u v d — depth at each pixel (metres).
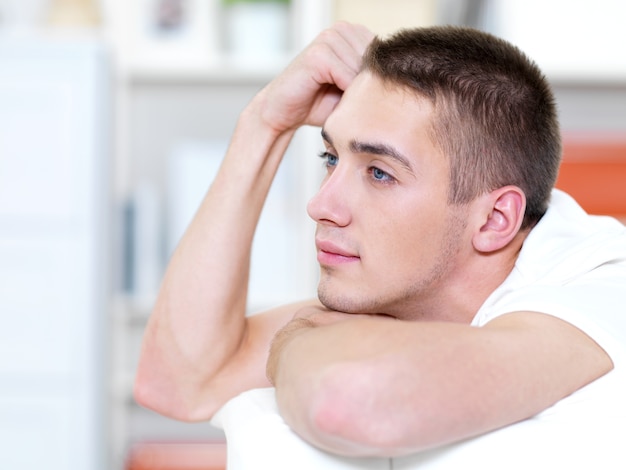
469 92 0.90
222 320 1.15
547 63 2.36
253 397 0.84
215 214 1.16
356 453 0.69
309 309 0.96
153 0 2.55
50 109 2.14
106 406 2.16
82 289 2.13
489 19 2.37
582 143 2.38
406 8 2.29
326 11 2.31
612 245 0.88
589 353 0.75
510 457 0.71
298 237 2.39
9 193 2.13
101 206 2.15
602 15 2.37
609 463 0.71
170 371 1.16
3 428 2.11
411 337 0.70
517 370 0.71
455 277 0.93
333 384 0.68
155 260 2.38
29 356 2.12
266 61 2.43
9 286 2.13
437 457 0.73
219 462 2.30
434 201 0.89
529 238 0.93
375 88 0.90
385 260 0.89
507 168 0.92
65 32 2.29
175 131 2.67
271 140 1.16
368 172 0.90
